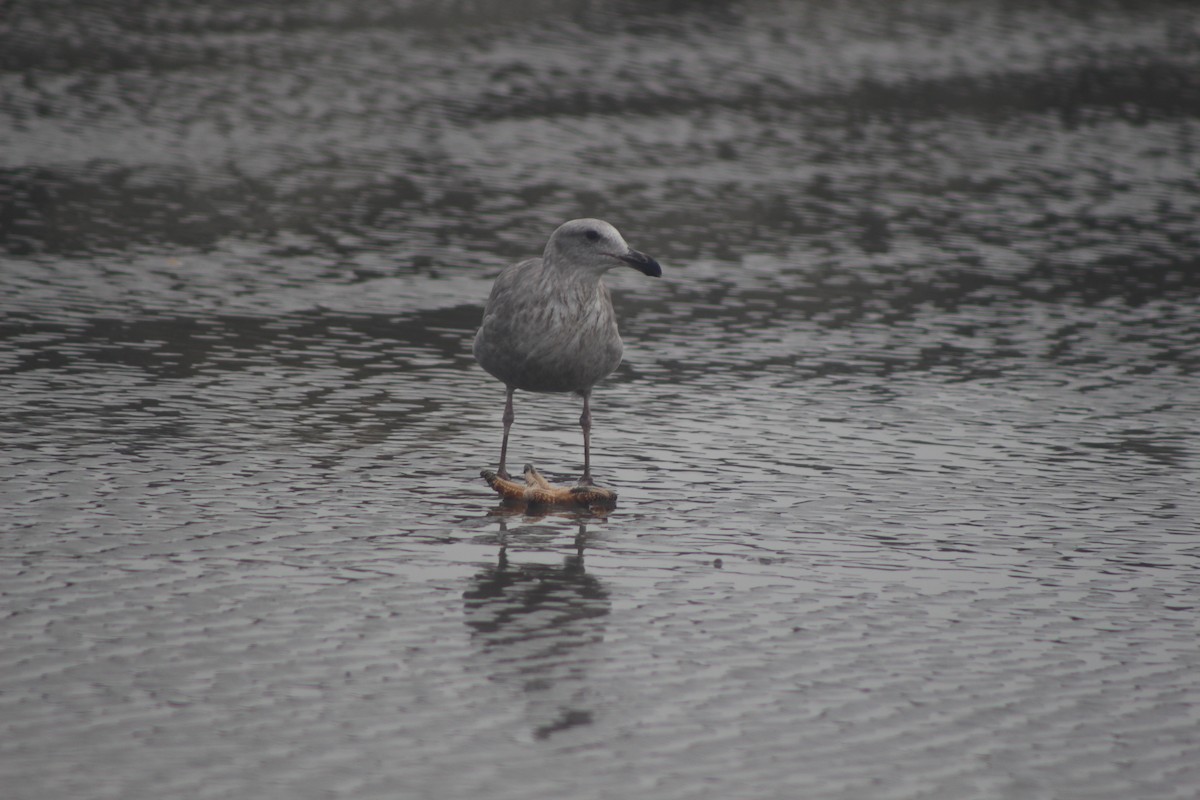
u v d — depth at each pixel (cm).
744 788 745
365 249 2139
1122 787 755
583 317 1190
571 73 3588
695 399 1530
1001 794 745
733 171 2762
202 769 745
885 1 4903
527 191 2536
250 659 879
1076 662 912
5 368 1516
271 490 1201
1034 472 1316
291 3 4309
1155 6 5150
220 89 3203
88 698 819
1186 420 1494
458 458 1316
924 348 1764
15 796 711
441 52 3747
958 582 1048
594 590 1012
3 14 3881
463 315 1833
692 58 3853
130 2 4178
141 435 1328
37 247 2039
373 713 815
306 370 1573
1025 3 5053
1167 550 1123
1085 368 1694
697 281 2058
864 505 1216
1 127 2756
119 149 2662
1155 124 3347
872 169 2836
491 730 800
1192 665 911
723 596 1009
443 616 955
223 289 1892
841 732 809
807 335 1808
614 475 1283
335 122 2981
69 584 983
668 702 841
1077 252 2292
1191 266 2227
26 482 1187
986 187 2728
